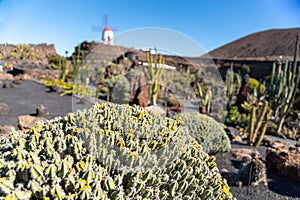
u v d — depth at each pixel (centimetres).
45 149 156
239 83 1136
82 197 127
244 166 385
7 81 1299
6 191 127
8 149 175
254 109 591
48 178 134
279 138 698
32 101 865
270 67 1480
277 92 789
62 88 1160
